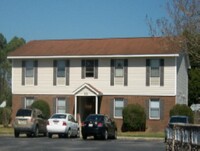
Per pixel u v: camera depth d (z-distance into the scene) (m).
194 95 59.56
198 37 27.12
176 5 28.41
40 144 28.27
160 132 42.03
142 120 41.72
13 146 26.42
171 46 32.69
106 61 44.34
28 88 46.53
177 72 43.28
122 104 43.72
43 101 44.56
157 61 42.75
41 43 49.34
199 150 18.92
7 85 79.38
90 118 34.25
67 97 45.28
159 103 42.53
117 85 43.91
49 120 35.25
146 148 26.56
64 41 49.25
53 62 45.84
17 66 47.00
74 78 45.19
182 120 33.91
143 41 45.75
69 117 36.09
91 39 48.78
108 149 25.44
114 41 47.16
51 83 45.88
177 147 21.59
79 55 44.44
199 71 59.81
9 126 46.91
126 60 43.75
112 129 35.44
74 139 34.22
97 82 44.50
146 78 43.00
